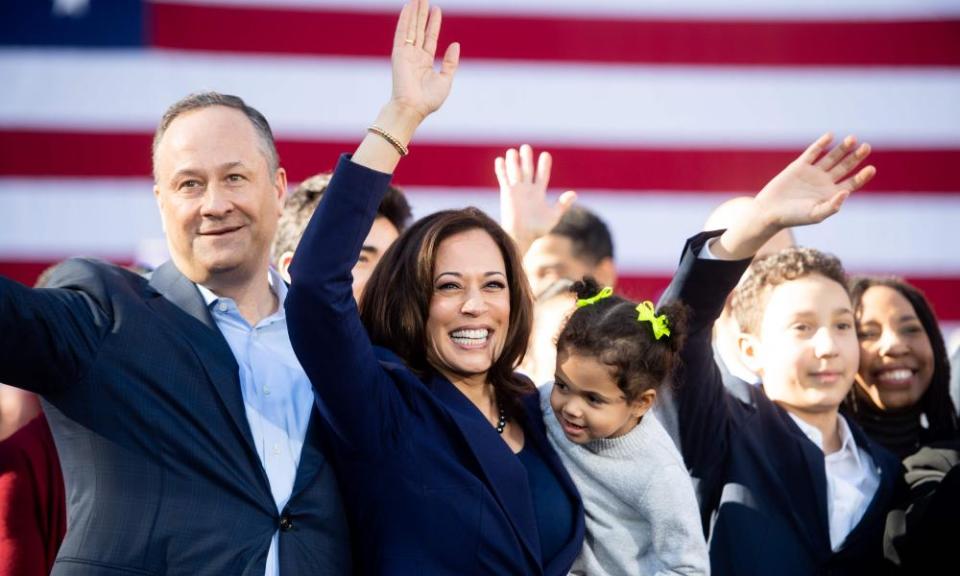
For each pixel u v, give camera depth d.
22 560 12.95
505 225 16.83
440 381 12.56
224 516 11.37
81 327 11.38
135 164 25.36
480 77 26.19
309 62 25.83
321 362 11.41
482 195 25.95
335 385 11.47
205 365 11.73
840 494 14.65
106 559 11.09
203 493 11.39
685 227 26.12
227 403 11.68
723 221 17.70
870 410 17.08
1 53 25.30
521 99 26.20
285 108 25.72
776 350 14.98
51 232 25.14
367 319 12.96
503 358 12.99
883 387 16.83
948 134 26.30
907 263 26.12
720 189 26.23
